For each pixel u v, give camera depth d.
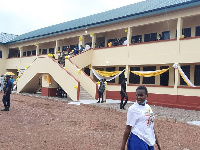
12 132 7.68
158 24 19.88
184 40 16.59
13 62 32.88
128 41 20.03
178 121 10.79
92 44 23.12
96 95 18.50
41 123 9.43
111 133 8.29
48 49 30.25
